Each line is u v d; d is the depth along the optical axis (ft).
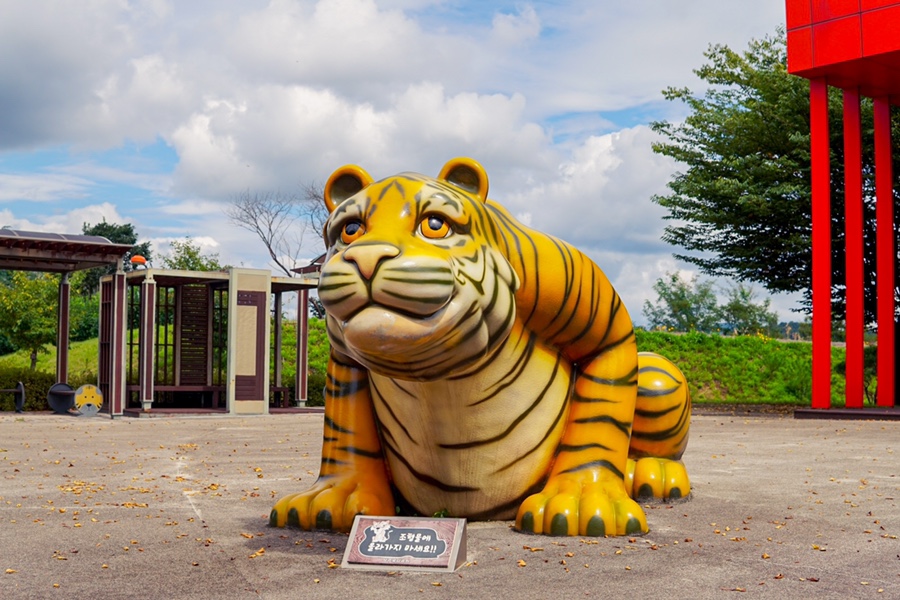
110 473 27.07
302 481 25.00
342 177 15.07
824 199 56.13
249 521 18.07
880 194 58.80
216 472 27.30
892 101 59.52
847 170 57.00
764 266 71.05
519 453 15.85
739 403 76.69
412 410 15.30
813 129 56.34
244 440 40.14
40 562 14.37
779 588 12.58
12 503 20.85
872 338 149.07
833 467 28.27
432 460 15.69
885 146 58.95
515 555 14.26
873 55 51.11
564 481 16.22
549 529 15.51
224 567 13.87
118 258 61.87
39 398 69.00
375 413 17.07
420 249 13.01
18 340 96.43
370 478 16.81
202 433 44.70
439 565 13.39
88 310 139.74
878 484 24.13
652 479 19.45
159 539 16.22
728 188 67.46
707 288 179.42
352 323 12.62
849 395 57.26
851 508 19.99
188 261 117.91
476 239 13.94
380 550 13.76
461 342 13.32
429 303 12.57
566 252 16.16
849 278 57.06
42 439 40.50
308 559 14.34
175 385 66.08
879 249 58.59
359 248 12.67
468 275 13.39
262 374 63.36
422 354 13.04
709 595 12.14
